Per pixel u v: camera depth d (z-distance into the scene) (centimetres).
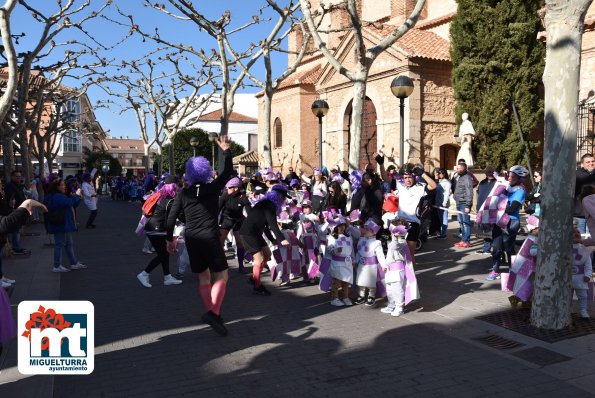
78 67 1847
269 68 1380
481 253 1042
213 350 511
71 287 802
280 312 653
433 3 2588
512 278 628
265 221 736
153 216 795
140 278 803
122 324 603
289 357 489
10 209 899
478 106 1784
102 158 6216
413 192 816
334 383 429
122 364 475
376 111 2117
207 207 545
